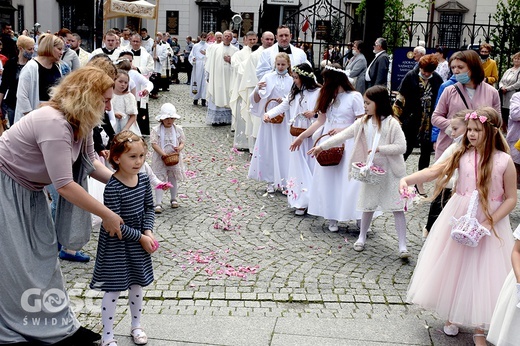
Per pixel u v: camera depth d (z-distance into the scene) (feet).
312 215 23.65
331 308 15.69
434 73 29.17
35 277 12.17
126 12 53.36
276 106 26.27
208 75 45.24
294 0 43.98
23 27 97.04
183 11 118.62
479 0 89.40
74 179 12.94
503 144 13.84
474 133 13.74
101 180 13.53
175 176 23.85
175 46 102.27
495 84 40.27
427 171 14.74
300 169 24.14
